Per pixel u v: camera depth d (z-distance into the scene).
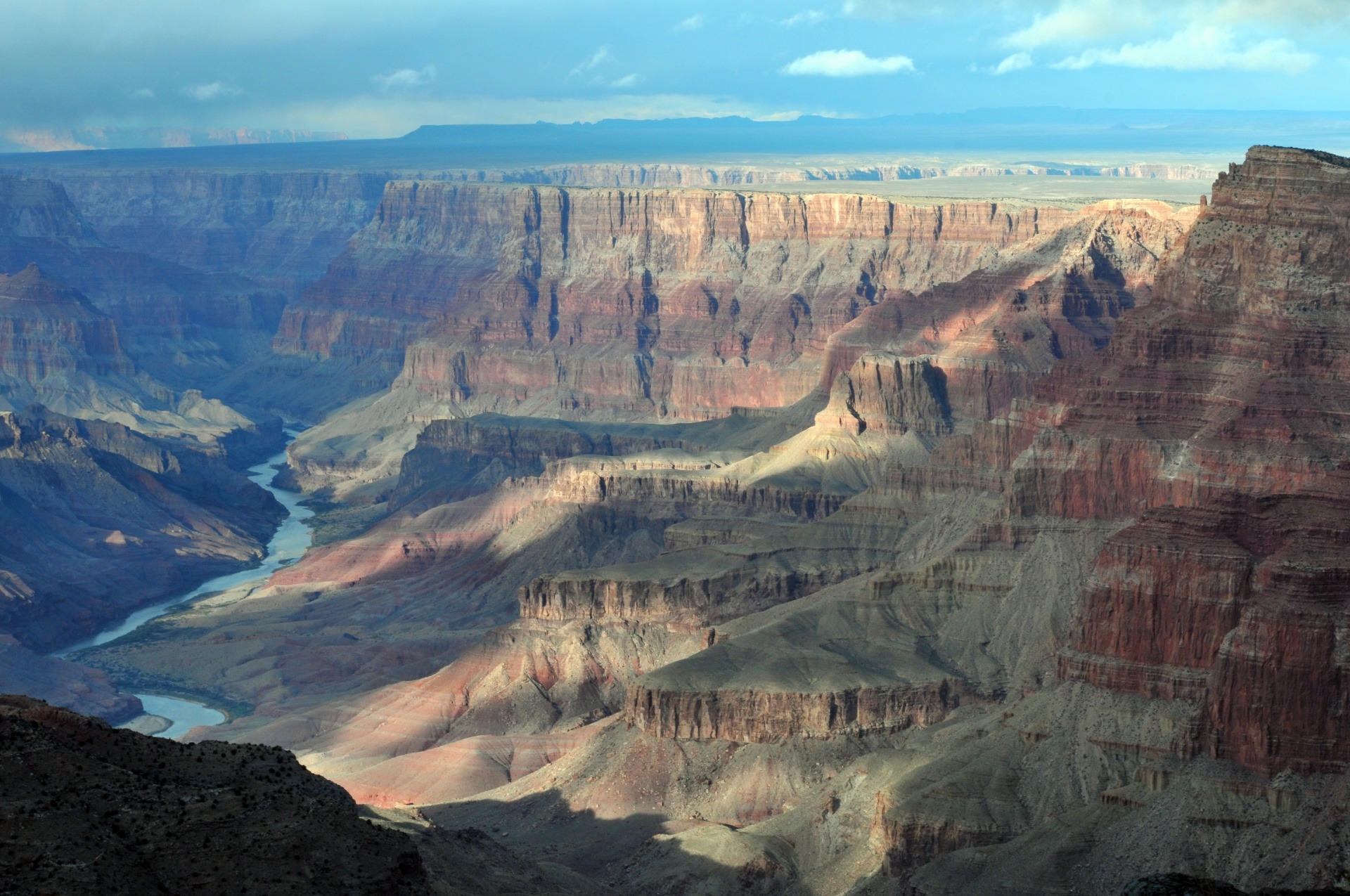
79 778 109.25
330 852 106.25
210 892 100.69
